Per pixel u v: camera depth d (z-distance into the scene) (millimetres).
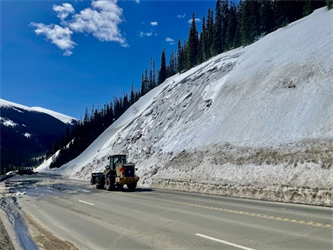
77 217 10594
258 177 16266
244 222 8484
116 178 21047
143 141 38500
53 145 152750
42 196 18438
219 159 21156
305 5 52562
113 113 127875
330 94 19703
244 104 26531
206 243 6457
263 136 20547
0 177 49344
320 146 15688
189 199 14430
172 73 95125
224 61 41562
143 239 7137
